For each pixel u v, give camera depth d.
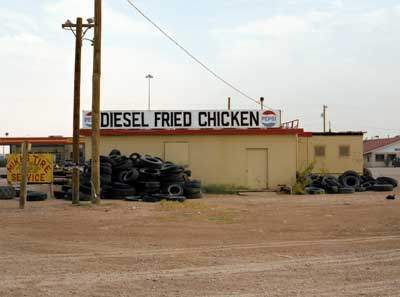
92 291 8.02
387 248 11.70
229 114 31.80
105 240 12.69
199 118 31.72
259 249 11.54
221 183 31.50
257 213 18.42
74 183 21.39
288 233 13.85
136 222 15.89
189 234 13.61
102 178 25.42
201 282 8.59
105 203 22.11
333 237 13.22
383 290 8.14
